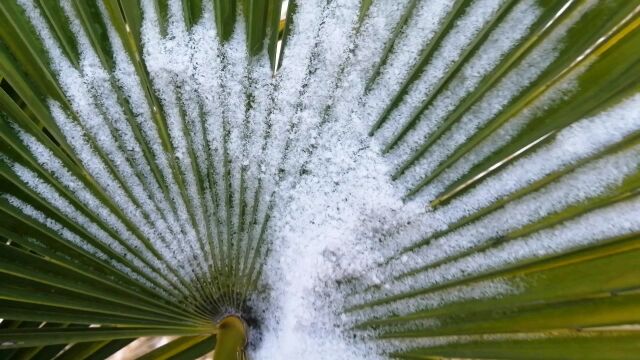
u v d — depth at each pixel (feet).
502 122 0.80
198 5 0.83
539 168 0.79
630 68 0.71
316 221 0.94
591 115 0.74
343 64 0.84
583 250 0.77
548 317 0.79
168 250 0.96
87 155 0.90
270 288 1.00
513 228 0.81
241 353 0.99
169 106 0.88
